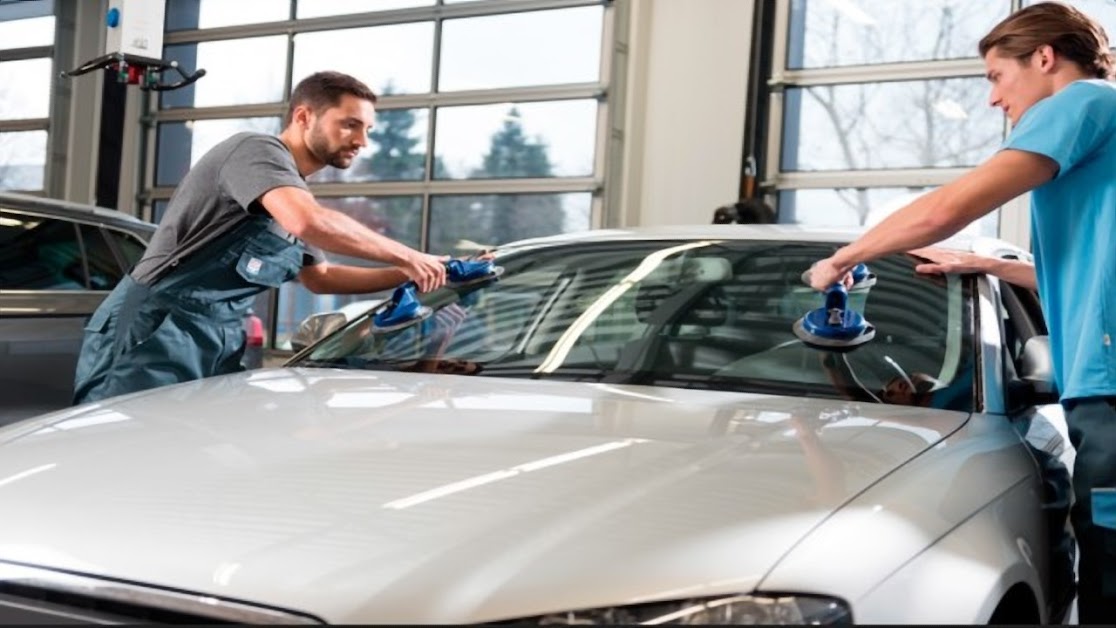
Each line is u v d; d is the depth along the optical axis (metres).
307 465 1.59
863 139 8.48
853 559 1.40
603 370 2.17
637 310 2.34
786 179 8.70
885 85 8.40
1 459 1.74
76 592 1.40
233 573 1.35
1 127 11.84
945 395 2.03
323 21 10.42
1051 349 2.21
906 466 1.66
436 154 9.97
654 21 9.15
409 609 1.29
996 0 8.04
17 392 4.46
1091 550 2.08
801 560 1.37
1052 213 2.22
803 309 2.26
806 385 2.04
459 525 1.40
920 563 1.47
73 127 11.48
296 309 10.21
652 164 9.12
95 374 2.98
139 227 5.09
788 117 8.75
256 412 1.86
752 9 8.70
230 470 1.58
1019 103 2.29
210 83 11.06
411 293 2.57
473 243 9.85
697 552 1.36
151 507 1.49
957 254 2.44
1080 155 2.12
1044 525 1.88
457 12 9.84
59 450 1.74
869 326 2.18
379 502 1.46
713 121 8.87
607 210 9.20
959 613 1.47
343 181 10.38
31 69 11.67
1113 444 2.06
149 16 6.71
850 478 1.56
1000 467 1.82
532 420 1.78
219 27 10.97
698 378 2.10
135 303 2.98
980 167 2.14
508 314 2.44
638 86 9.15
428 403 1.91
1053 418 2.35
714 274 2.43
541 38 9.52
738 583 1.33
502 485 1.50
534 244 2.78
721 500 1.46
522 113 9.59
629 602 1.30
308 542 1.38
